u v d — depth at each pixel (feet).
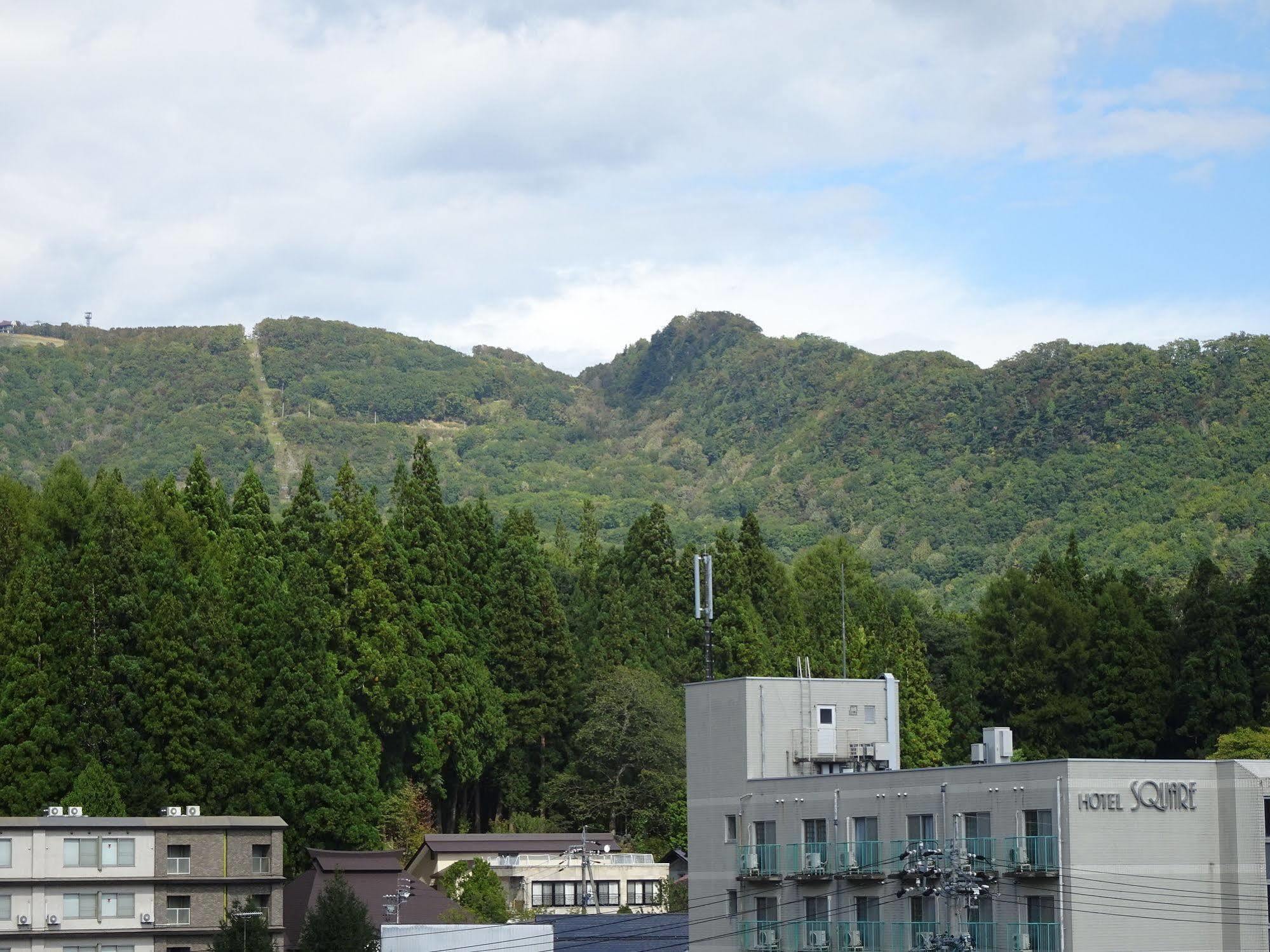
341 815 428.97
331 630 464.24
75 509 456.86
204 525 472.03
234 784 414.82
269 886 353.31
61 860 338.13
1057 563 590.14
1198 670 507.30
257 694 432.66
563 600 625.41
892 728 319.27
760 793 305.12
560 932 372.17
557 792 510.17
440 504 524.93
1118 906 257.55
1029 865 259.39
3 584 434.71
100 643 413.39
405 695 472.03
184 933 343.26
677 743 506.48
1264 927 258.98
